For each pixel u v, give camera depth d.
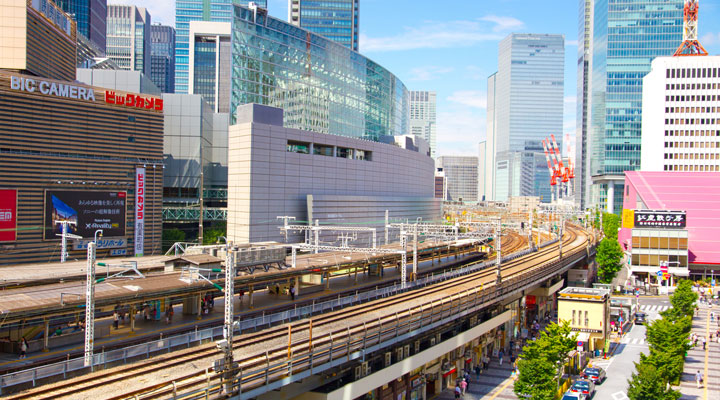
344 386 40.88
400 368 47.38
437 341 53.88
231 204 105.31
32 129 85.12
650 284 124.81
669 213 126.81
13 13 95.19
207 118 148.12
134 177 98.69
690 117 193.25
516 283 70.38
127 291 41.88
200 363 36.84
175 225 140.25
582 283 115.56
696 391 60.91
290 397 39.31
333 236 118.25
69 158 89.56
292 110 133.62
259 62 122.62
